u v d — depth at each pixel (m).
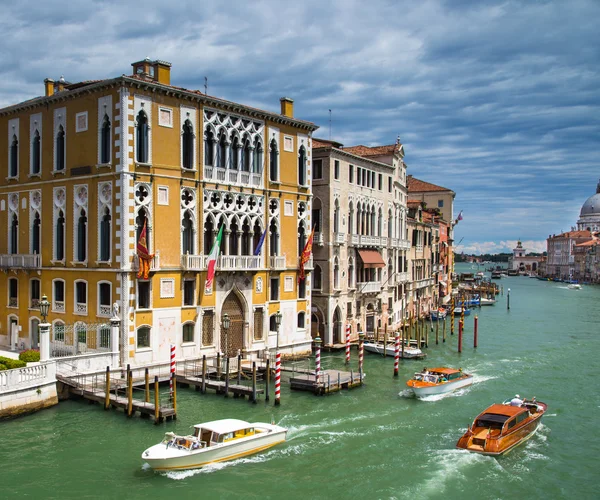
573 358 43.50
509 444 24.14
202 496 19.75
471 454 23.56
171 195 31.83
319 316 44.19
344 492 20.30
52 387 26.58
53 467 21.25
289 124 38.81
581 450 24.42
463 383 33.72
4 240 36.41
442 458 23.17
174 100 31.94
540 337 54.94
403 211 57.22
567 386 34.56
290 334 39.41
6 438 23.39
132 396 28.06
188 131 32.91
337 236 44.09
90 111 31.33
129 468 21.44
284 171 38.62
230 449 22.62
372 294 49.31
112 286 30.19
